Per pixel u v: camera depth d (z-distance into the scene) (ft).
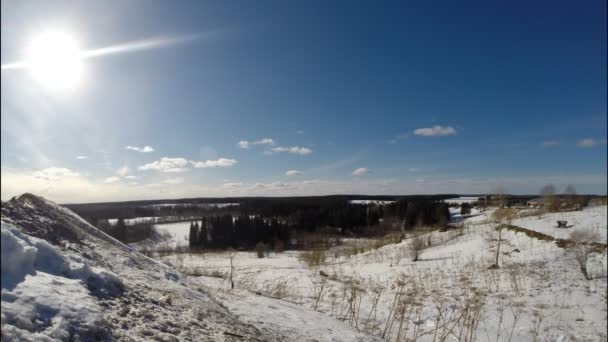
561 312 33.04
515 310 33.55
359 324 22.71
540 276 44.29
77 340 7.03
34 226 11.03
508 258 54.39
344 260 83.20
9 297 6.93
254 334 11.69
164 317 9.73
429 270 55.36
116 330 7.99
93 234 14.58
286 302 21.97
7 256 7.55
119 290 9.94
